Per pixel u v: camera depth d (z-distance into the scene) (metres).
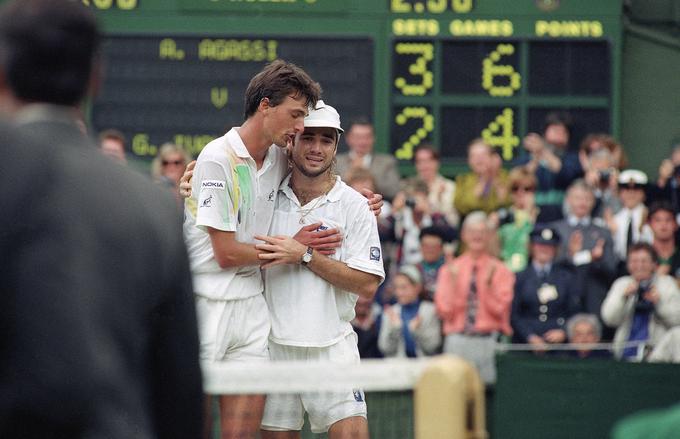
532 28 46.38
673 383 28.39
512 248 41.50
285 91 22.95
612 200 42.19
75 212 12.84
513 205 42.09
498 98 46.19
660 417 13.11
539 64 46.47
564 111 46.31
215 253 23.03
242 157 23.12
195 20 46.16
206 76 46.06
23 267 12.58
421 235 39.38
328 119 23.45
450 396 15.10
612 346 36.31
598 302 38.38
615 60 46.41
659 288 37.94
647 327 38.03
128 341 12.95
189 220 23.53
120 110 45.97
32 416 12.49
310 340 23.66
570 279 38.16
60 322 12.56
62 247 12.70
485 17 46.31
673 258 40.88
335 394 23.53
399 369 16.48
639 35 47.81
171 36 46.09
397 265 40.38
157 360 13.59
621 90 47.09
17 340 12.52
